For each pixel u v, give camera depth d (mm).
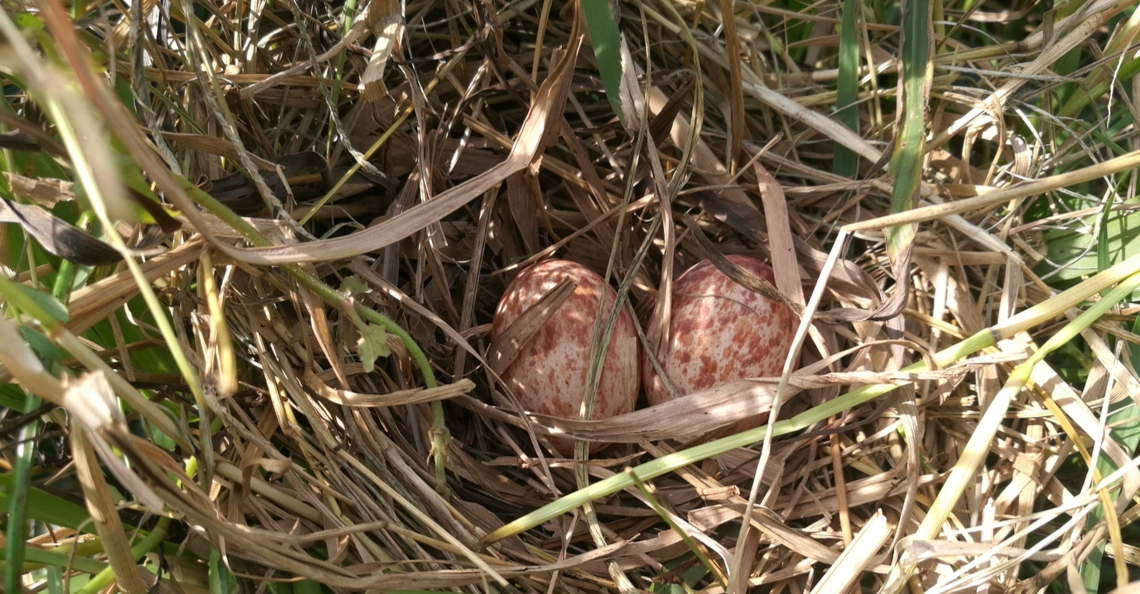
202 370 145
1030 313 153
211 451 134
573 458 173
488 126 186
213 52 171
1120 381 169
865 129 206
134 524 144
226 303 153
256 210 161
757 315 169
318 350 164
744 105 202
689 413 158
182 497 117
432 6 198
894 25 208
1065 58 202
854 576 146
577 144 186
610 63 161
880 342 153
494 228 190
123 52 152
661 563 164
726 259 169
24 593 132
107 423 101
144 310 155
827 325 180
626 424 161
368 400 144
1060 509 143
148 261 136
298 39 179
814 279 180
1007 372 178
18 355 100
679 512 168
